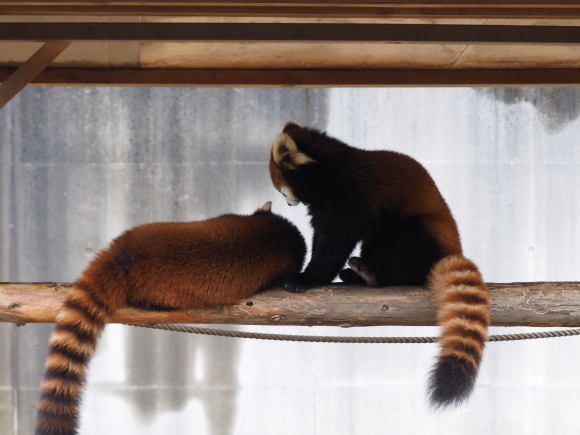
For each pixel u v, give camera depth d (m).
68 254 7.04
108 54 4.71
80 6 3.33
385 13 3.42
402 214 3.79
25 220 7.03
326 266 3.82
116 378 7.11
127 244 3.26
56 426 2.86
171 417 7.14
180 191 7.07
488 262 7.17
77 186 7.05
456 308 3.25
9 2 3.27
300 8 3.39
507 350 7.28
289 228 3.75
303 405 7.20
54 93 7.00
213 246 3.33
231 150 7.07
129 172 7.05
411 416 7.20
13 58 4.75
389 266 3.68
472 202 7.17
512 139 7.17
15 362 7.09
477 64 4.98
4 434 7.07
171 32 3.65
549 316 3.45
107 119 7.05
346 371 7.21
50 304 3.29
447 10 3.43
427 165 7.14
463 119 7.15
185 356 7.14
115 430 7.11
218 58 4.85
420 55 4.81
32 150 7.02
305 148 4.00
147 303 3.24
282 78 5.04
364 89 7.08
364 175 3.87
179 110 7.05
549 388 7.25
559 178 7.19
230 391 7.17
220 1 3.29
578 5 3.33
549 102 7.17
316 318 3.42
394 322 3.47
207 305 3.31
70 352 2.96
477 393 7.28
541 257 7.19
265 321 3.41
